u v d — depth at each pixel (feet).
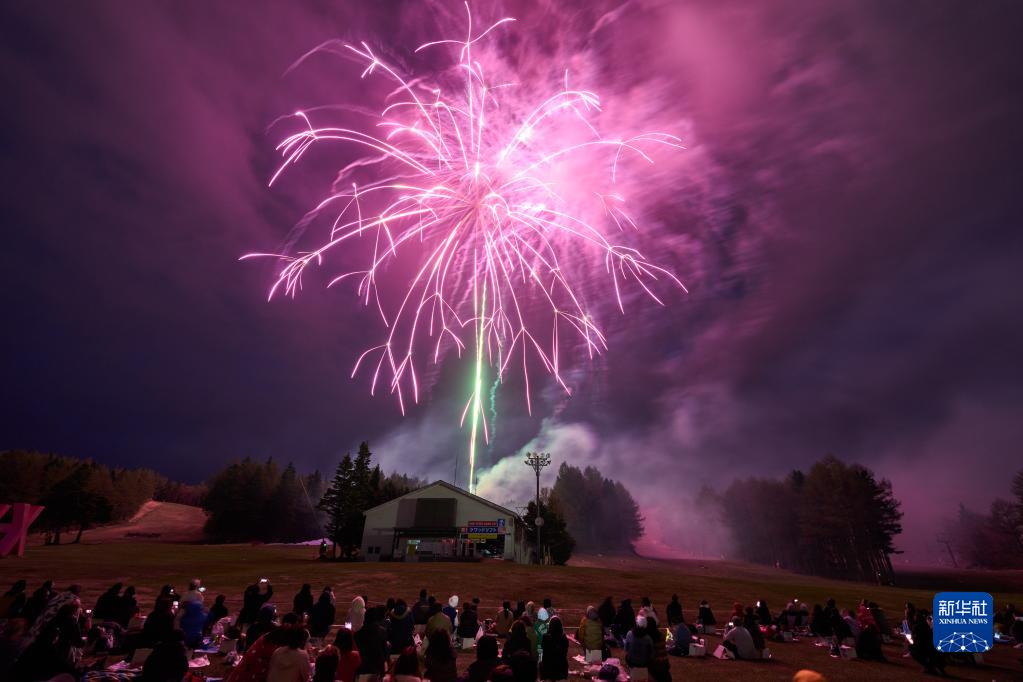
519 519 191.72
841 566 333.42
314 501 470.80
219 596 54.90
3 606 54.95
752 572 334.44
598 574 124.67
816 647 64.80
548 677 34.27
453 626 59.93
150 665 20.92
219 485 420.36
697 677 46.60
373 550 184.03
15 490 351.25
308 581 103.91
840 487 330.54
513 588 103.71
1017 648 67.92
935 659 51.90
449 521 184.85
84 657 43.01
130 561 158.20
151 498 535.60
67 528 302.04
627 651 45.09
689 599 104.17
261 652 27.76
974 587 279.49
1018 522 367.86
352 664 29.37
